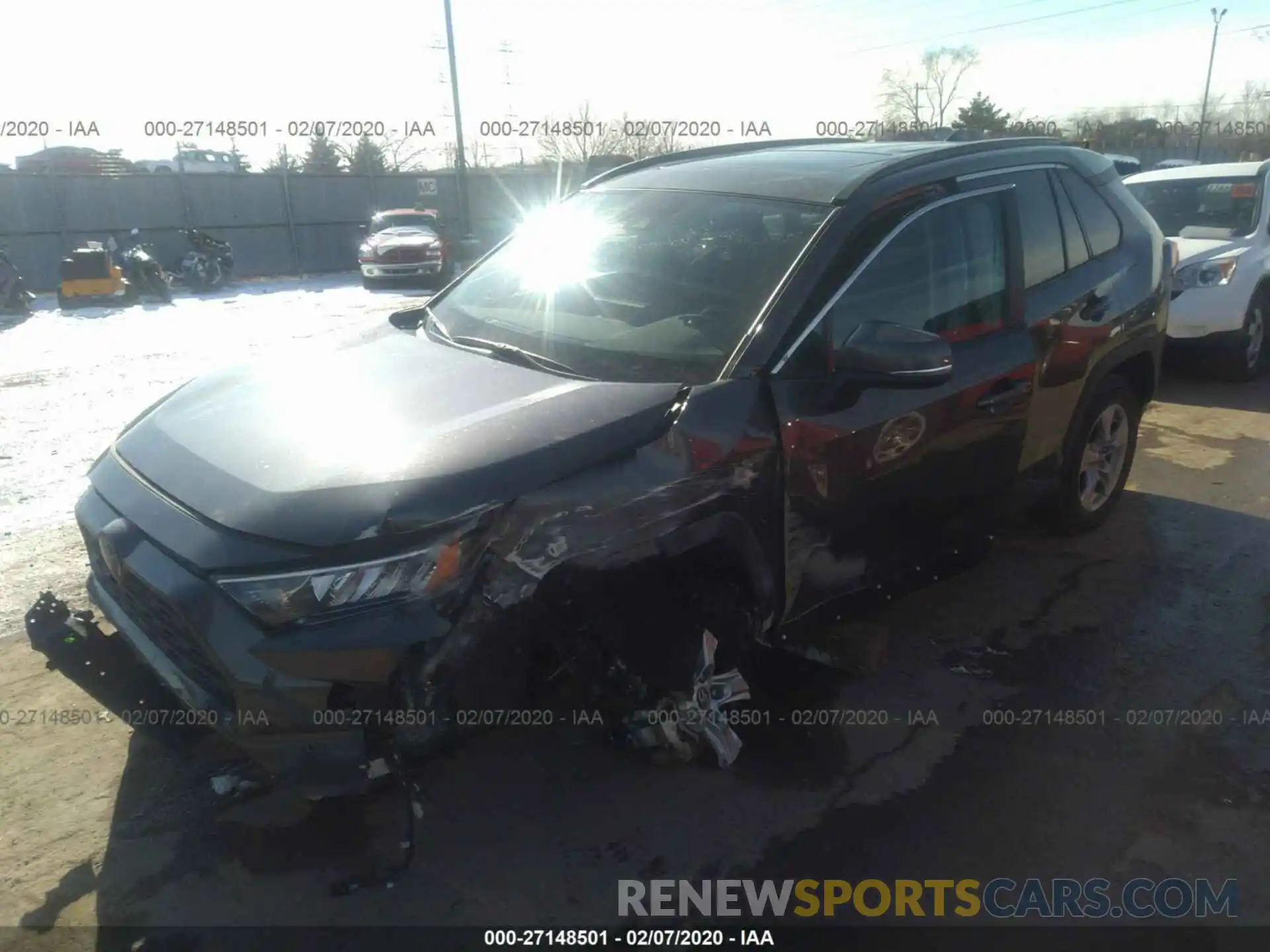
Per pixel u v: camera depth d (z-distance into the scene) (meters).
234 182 22.22
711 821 2.90
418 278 19.25
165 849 2.77
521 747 3.21
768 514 2.89
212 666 2.40
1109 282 4.27
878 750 3.21
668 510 2.63
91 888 2.63
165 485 2.66
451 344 3.40
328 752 2.30
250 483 2.50
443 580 2.31
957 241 3.55
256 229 22.78
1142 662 3.73
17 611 4.16
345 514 2.31
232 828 2.86
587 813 2.93
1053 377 3.93
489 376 3.01
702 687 2.83
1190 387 7.82
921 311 3.36
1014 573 4.46
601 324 3.23
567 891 2.64
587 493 2.51
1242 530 4.93
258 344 11.30
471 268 4.09
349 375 3.12
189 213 21.66
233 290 18.70
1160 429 6.65
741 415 2.80
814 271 3.07
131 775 3.09
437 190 26.22
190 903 2.58
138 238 18.33
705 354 2.96
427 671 2.32
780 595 3.02
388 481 2.39
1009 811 2.93
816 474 2.98
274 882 2.66
